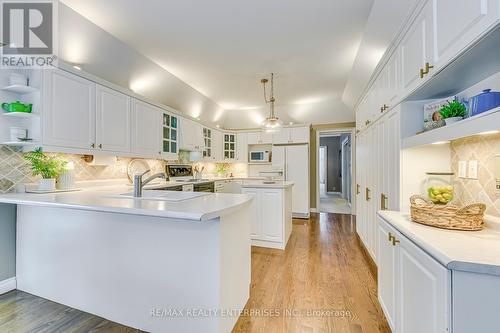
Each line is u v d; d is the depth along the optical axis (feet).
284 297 6.40
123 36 7.92
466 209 3.94
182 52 9.11
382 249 5.35
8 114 6.28
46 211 6.17
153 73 10.33
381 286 5.46
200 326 4.64
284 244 10.12
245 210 6.01
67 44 7.04
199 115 16.06
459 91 5.06
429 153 5.61
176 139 12.84
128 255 5.24
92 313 5.63
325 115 17.43
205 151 16.12
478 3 3.11
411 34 5.25
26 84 6.51
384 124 7.16
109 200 5.30
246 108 18.19
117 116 8.73
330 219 16.05
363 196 10.27
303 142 17.01
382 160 7.31
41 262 6.28
